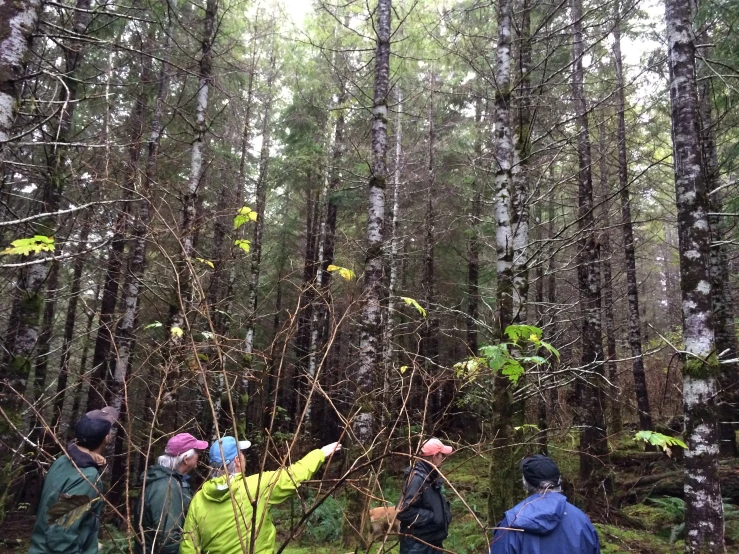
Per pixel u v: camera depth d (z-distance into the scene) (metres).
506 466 4.21
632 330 12.04
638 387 11.62
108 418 2.54
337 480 2.03
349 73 8.23
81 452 2.44
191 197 6.34
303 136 13.42
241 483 2.48
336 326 2.23
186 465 2.93
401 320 12.73
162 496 2.66
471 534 6.38
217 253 9.46
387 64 7.40
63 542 2.20
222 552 2.40
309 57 11.01
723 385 8.45
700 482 3.55
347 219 16.42
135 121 7.32
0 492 3.63
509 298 4.71
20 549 6.37
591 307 8.68
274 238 16.25
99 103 7.24
